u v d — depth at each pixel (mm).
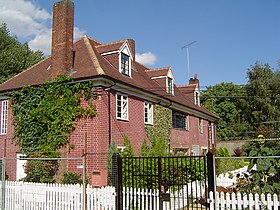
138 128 20438
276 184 8570
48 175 16219
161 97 23234
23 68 37281
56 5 18875
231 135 53844
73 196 10336
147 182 10680
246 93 55219
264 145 9281
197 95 35906
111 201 9773
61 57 18156
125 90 19156
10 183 11805
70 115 16969
